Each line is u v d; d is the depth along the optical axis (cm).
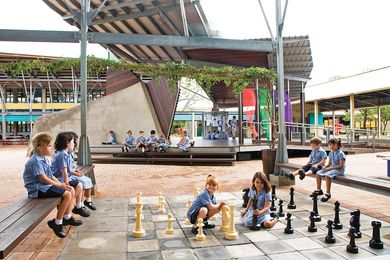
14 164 1476
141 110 1798
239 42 998
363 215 567
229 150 1477
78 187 554
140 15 1570
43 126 1808
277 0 905
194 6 1368
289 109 2039
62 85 3725
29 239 465
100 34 1026
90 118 1811
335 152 673
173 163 1458
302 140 1850
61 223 460
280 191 788
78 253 412
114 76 1867
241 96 1786
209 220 552
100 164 1462
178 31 1694
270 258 389
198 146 1503
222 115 2623
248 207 521
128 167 1346
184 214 593
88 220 555
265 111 1878
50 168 491
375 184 555
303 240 448
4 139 3566
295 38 1455
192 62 1847
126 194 780
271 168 906
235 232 462
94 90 3884
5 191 827
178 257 395
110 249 424
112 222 544
